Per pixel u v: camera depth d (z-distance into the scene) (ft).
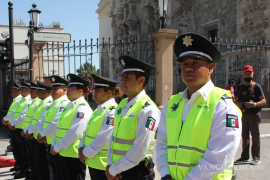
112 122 11.64
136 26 65.46
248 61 36.27
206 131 7.26
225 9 46.88
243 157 19.53
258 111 18.94
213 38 51.01
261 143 24.48
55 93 16.62
